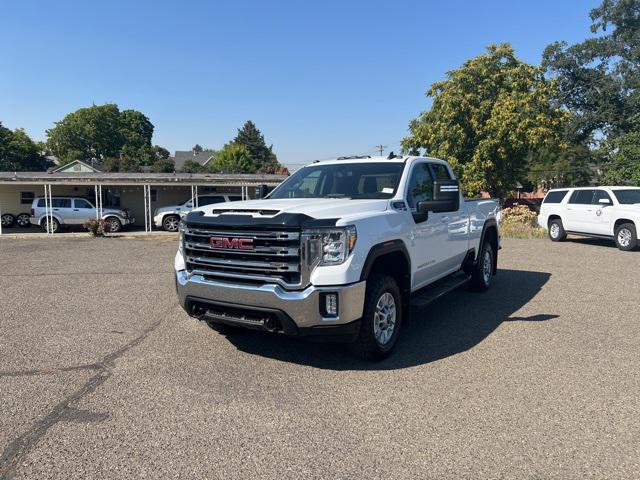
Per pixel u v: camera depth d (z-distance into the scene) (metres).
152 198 29.59
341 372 4.43
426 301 5.42
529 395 3.92
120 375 4.40
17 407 3.75
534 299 7.38
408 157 5.88
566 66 41.19
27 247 16.11
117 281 9.32
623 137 34.25
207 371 4.48
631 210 13.38
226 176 28.72
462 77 23.39
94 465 2.96
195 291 4.55
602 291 7.93
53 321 6.29
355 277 4.16
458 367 4.55
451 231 6.31
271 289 4.11
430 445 3.17
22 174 27.70
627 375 4.34
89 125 72.81
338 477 2.83
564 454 3.05
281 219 4.14
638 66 39.81
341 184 5.74
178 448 3.15
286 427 3.42
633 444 3.17
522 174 26.58
